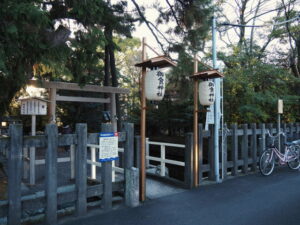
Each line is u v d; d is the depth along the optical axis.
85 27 4.54
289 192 4.70
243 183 5.36
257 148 7.20
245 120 8.02
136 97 18.31
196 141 5.14
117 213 3.63
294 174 6.23
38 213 3.42
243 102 7.76
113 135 3.79
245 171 6.28
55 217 3.20
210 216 3.56
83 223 3.26
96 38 4.46
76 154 3.42
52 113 6.49
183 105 12.73
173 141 12.73
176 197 4.43
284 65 11.85
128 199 3.92
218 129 5.55
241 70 7.88
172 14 6.80
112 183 3.90
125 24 7.22
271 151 6.23
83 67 5.07
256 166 6.56
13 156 2.90
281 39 12.27
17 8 3.00
